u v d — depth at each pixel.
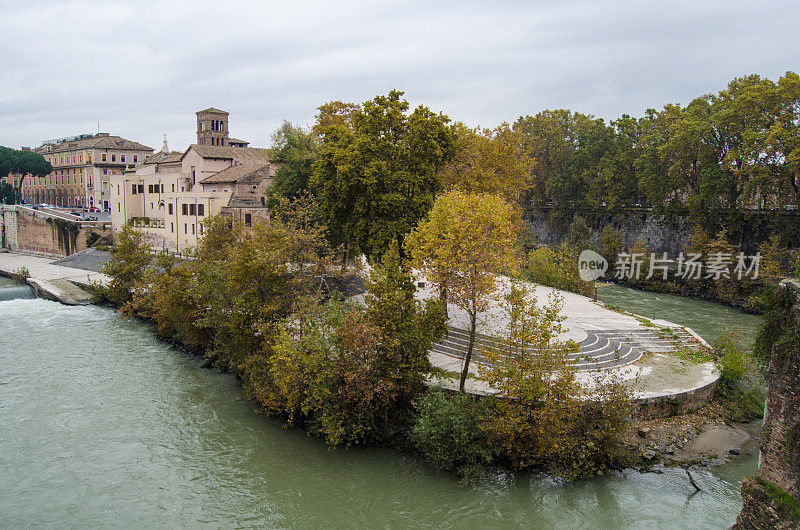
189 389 33.22
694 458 23.70
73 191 132.62
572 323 37.88
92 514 21.39
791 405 14.62
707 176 58.44
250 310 31.27
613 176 74.31
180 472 24.28
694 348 34.03
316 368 25.08
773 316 15.52
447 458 23.14
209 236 43.88
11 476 23.88
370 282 27.12
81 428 28.25
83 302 56.22
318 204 47.97
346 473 23.94
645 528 19.84
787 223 53.84
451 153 41.72
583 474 22.73
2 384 33.72
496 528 20.38
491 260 25.84
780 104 51.97
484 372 24.39
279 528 20.66
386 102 41.28
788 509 14.41
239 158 78.06
